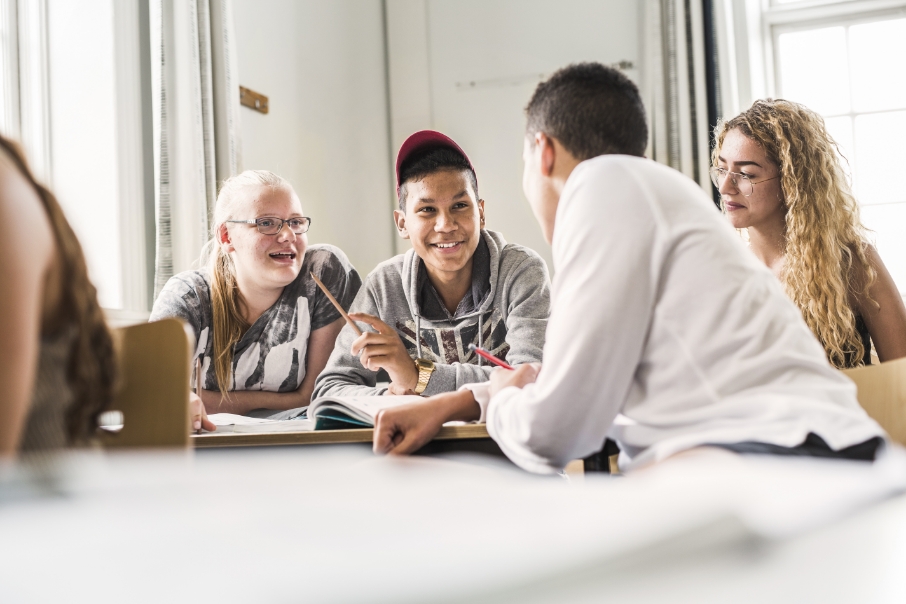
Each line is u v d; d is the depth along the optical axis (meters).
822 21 3.68
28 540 0.15
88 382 0.76
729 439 0.73
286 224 1.92
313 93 3.48
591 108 1.00
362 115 3.82
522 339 1.70
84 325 0.75
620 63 3.64
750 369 0.77
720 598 0.14
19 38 2.39
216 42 2.71
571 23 3.73
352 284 2.08
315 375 2.01
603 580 0.14
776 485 0.25
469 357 1.81
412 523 0.17
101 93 2.52
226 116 2.71
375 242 3.87
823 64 3.68
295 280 2.00
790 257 1.72
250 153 3.08
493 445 1.06
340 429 1.06
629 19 3.63
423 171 1.75
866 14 3.63
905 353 1.67
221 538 0.15
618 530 0.16
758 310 0.80
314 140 3.48
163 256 2.50
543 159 1.02
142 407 0.91
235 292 1.97
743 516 0.18
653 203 0.84
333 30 3.64
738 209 1.81
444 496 0.21
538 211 1.05
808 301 1.69
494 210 3.84
